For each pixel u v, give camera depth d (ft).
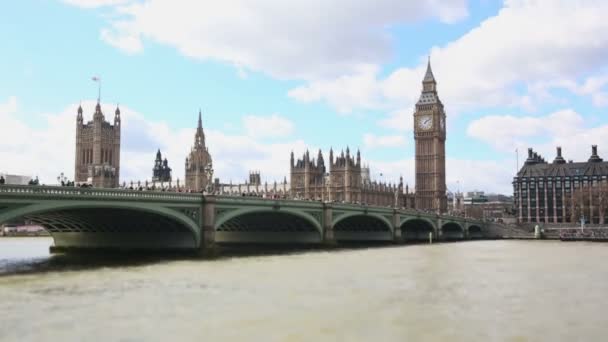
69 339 112.16
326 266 245.86
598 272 238.89
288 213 341.41
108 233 306.14
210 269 223.51
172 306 144.56
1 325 122.62
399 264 265.75
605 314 142.20
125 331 118.73
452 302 157.38
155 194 251.60
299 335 117.91
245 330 121.08
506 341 115.44
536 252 379.14
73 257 279.28
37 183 282.15
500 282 201.67
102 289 169.27
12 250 371.97
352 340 114.93
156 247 294.05
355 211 423.64
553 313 143.13
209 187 312.91
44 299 152.15
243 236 408.87
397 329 124.26
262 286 180.45
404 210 512.22
